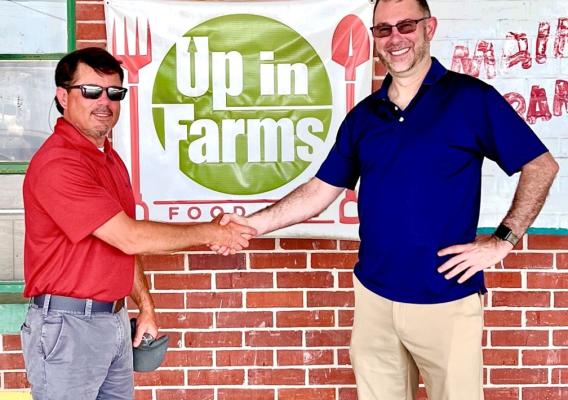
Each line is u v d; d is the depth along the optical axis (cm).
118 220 258
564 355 373
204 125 366
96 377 261
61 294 257
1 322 370
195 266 374
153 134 365
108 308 265
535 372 375
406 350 285
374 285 276
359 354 287
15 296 380
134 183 367
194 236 284
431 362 272
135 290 303
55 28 371
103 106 265
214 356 377
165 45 363
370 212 273
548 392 375
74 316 256
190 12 362
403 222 265
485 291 282
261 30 362
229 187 369
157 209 368
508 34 359
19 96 373
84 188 253
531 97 362
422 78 275
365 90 364
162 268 373
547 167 262
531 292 371
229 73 364
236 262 374
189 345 376
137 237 262
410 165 264
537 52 360
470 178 266
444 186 262
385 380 284
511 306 372
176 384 378
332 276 375
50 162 254
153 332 301
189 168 367
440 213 262
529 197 262
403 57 269
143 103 364
